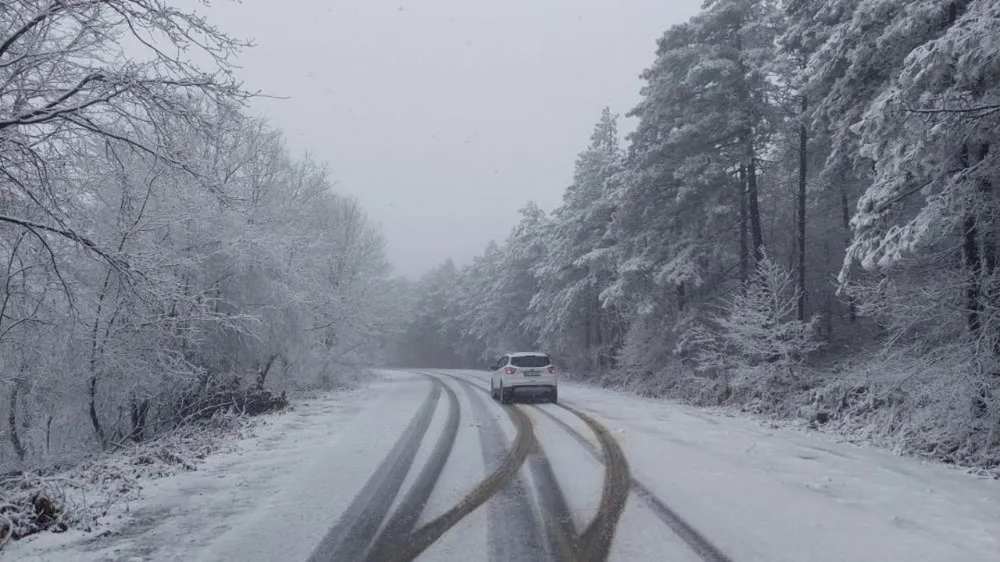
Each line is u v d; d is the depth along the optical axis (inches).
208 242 638.5
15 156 310.3
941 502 286.7
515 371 783.7
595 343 1512.1
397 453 426.0
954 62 374.3
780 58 730.2
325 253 1041.5
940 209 408.5
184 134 351.6
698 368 805.9
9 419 522.3
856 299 554.9
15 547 235.1
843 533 239.9
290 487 328.5
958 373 431.8
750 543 229.0
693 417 622.8
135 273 351.9
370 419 618.5
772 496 297.9
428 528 255.1
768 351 676.7
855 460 391.2
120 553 227.8
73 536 247.8
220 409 623.5
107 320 497.7
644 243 988.6
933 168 427.2
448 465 382.3
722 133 844.6
